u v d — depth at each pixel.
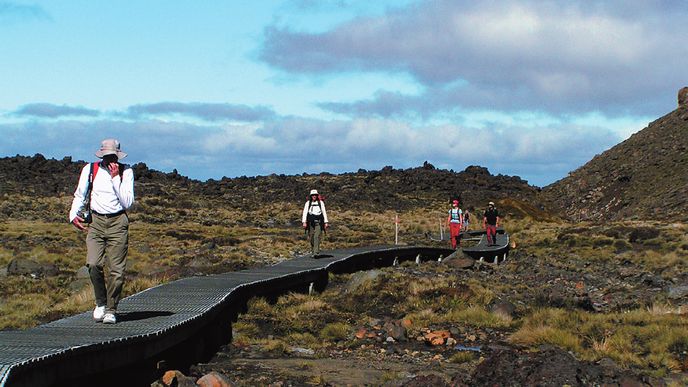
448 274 29.39
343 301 21.06
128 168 12.10
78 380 9.52
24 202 73.56
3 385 7.41
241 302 18.33
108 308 12.15
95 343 9.45
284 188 99.56
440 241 54.62
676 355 14.13
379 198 95.38
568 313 18.22
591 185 114.56
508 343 15.89
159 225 62.34
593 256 42.72
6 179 84.19
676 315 17.83
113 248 12.01
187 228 58.97
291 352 14.58
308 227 29.31
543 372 10.09
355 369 13.05
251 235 53.06
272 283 20.36
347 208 89.25
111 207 11.91
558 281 29.56
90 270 11.99
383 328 16.80
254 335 16.16
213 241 41.44
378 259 32.94
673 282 27.78
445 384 10.05
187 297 16.12
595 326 16.55
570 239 50.81
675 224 57.25
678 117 122.69
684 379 12.23
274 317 18.09
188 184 97.88
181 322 12.27
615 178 112.31
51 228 53.38
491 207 45.41
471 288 21.59
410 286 21.73
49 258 29.56
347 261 28.80
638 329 15.95
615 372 10.43
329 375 12.43
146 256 31.41
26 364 7.96
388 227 71.19
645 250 44.88
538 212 90.62
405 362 13.92
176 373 10.58
